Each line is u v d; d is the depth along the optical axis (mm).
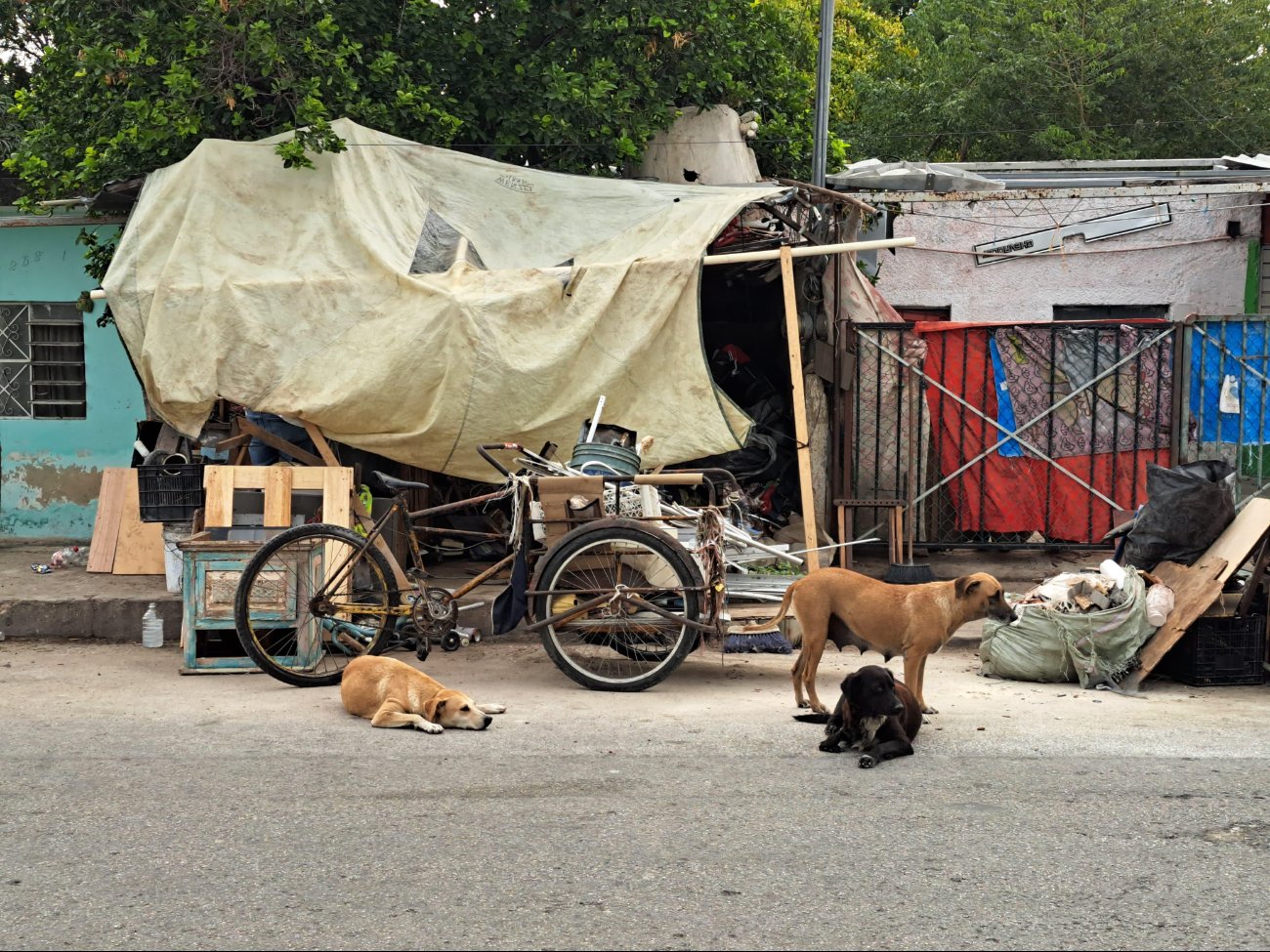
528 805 4484
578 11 11023
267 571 6723
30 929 3404
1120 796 4609
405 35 10414
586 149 10852
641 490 7004
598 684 6500
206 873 3812
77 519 11867
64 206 10664
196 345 8242
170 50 9406
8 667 7160
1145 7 19875
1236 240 13656
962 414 9875
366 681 5879
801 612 5980
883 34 24016
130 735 5531
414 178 9031
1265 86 19547
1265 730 5699
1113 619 6691
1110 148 19188
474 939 3318
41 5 10156
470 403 8141
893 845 4059
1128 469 9859
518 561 6672
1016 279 14070
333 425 8258
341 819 4320
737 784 4750
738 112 12375
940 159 21469
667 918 3459
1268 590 6922
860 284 10570
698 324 8297
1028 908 3535
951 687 6727
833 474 9836
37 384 11883
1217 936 3344
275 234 8625
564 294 8305
